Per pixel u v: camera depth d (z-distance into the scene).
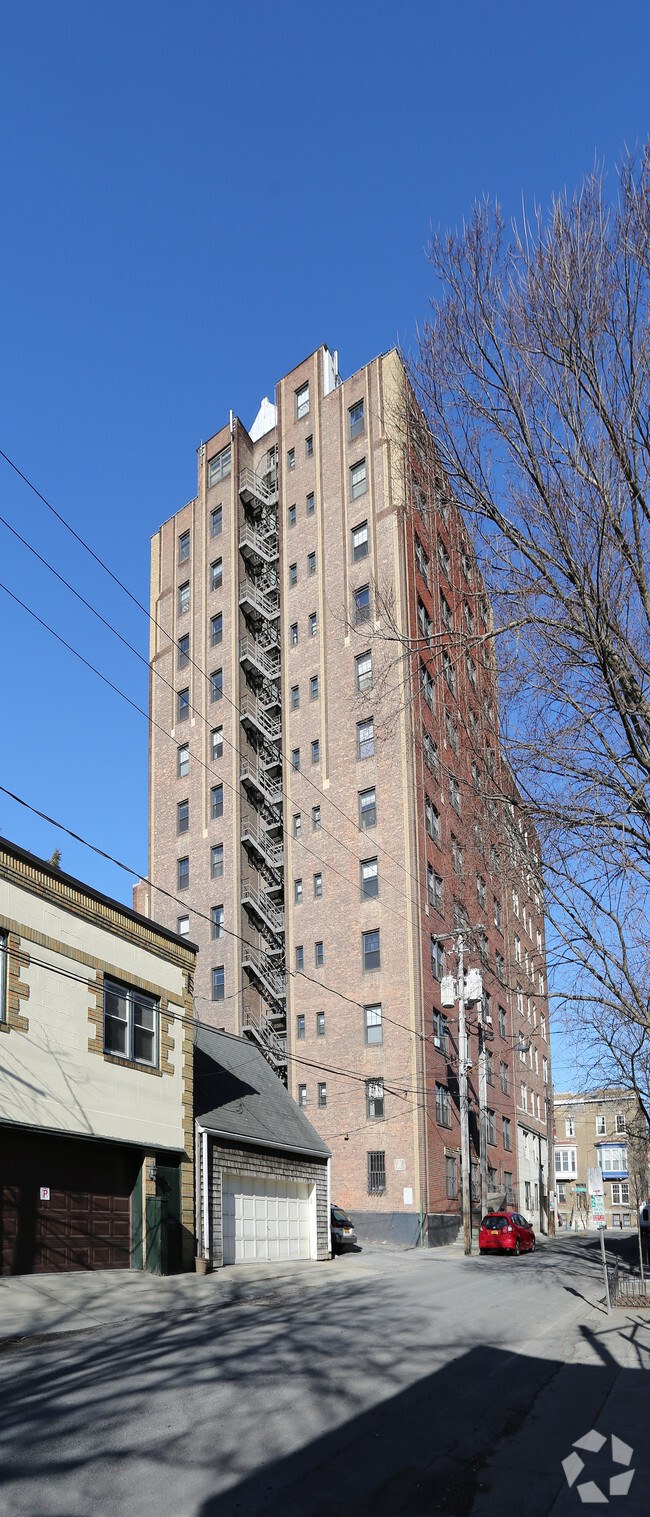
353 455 50.88
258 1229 27.03
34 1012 18.39
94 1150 20.20
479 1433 10.26
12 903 18.16
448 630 16.19
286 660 51.62
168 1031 23.03
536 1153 63.47
